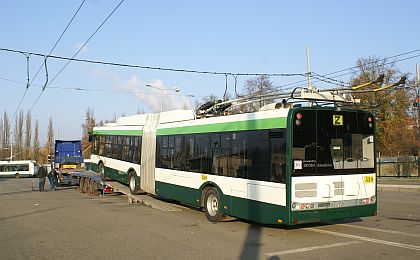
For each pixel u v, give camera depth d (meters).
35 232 10.05
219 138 11.56
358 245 8.59
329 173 9.35
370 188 9.94
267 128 9.64
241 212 10.38
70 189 25.89
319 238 9.34
